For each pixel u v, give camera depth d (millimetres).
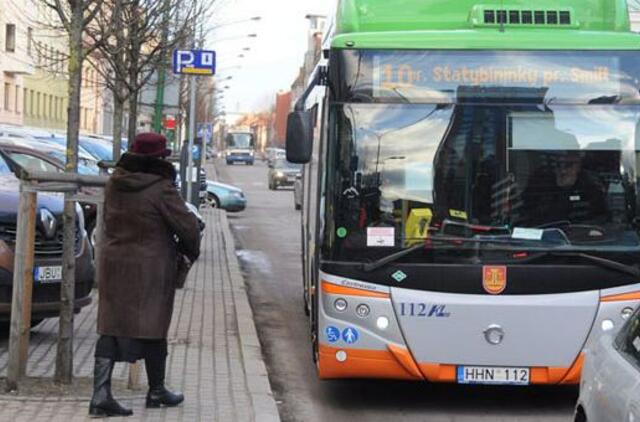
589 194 7516
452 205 7516
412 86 7605
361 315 7441
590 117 7578
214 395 7543
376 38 7613
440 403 8219
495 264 7426
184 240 6621
